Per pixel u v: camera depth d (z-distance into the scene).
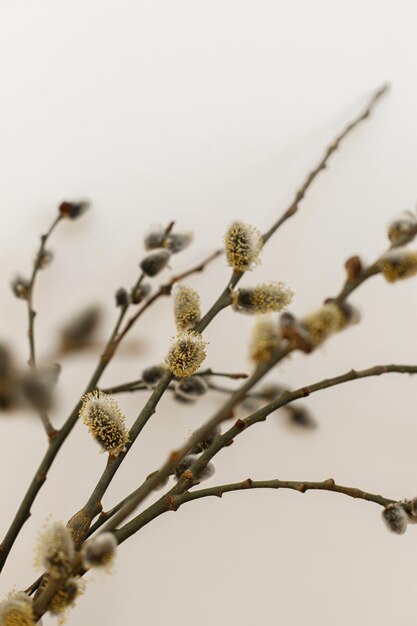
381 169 0.87
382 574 0.85
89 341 0.86
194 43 0.87
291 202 0.87
